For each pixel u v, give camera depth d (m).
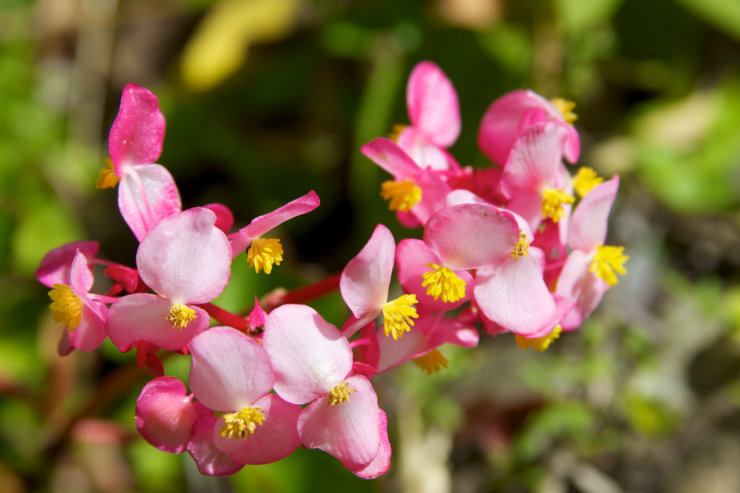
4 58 0.59
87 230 0.58
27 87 0.58
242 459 0.32
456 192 0.33
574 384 0.53
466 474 0.52
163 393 0.32
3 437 0.46
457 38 0.56
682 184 0.59
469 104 0.54
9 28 0.62
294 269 0.45
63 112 0.62
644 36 0.63
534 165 0.33
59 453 0.43
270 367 0.31
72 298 0.33
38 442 0.44
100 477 0.51
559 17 0.56
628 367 0.54
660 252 0.59
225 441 0.32
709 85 0.63
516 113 0.35
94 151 0.62
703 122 0.62
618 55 0.63
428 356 0.35
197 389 0.31
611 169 0.60
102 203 0.59
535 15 0.56
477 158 0.52
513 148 0.33
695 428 0.54
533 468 0.51
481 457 0.52
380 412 0.32
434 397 0.51
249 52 0.64
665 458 0.53
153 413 0.32
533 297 0.33
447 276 0.32
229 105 0.63
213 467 0.32
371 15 0.61
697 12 0.59
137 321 0.32
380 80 0.56
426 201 0.34
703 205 0.59
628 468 0.52
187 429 0.32
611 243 0.58
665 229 0.60
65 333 0.34
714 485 0.52
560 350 0.54
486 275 0.33
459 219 0.32
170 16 0.68
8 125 0.56
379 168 0.53
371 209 0.54
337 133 0.62
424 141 0.36
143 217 0.33
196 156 0.61
